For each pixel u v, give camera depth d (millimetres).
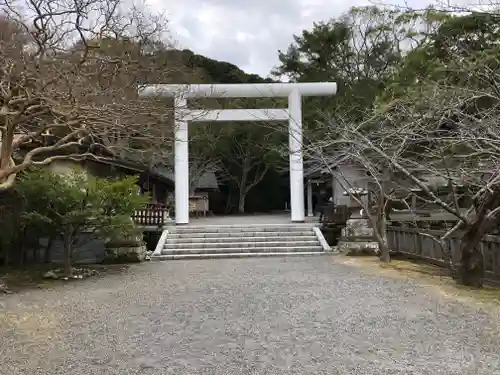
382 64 25672
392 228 12172
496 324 5137
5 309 6379
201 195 29766
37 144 11344
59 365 3969
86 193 9555
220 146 30328
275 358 4078
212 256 12766
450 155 8570
